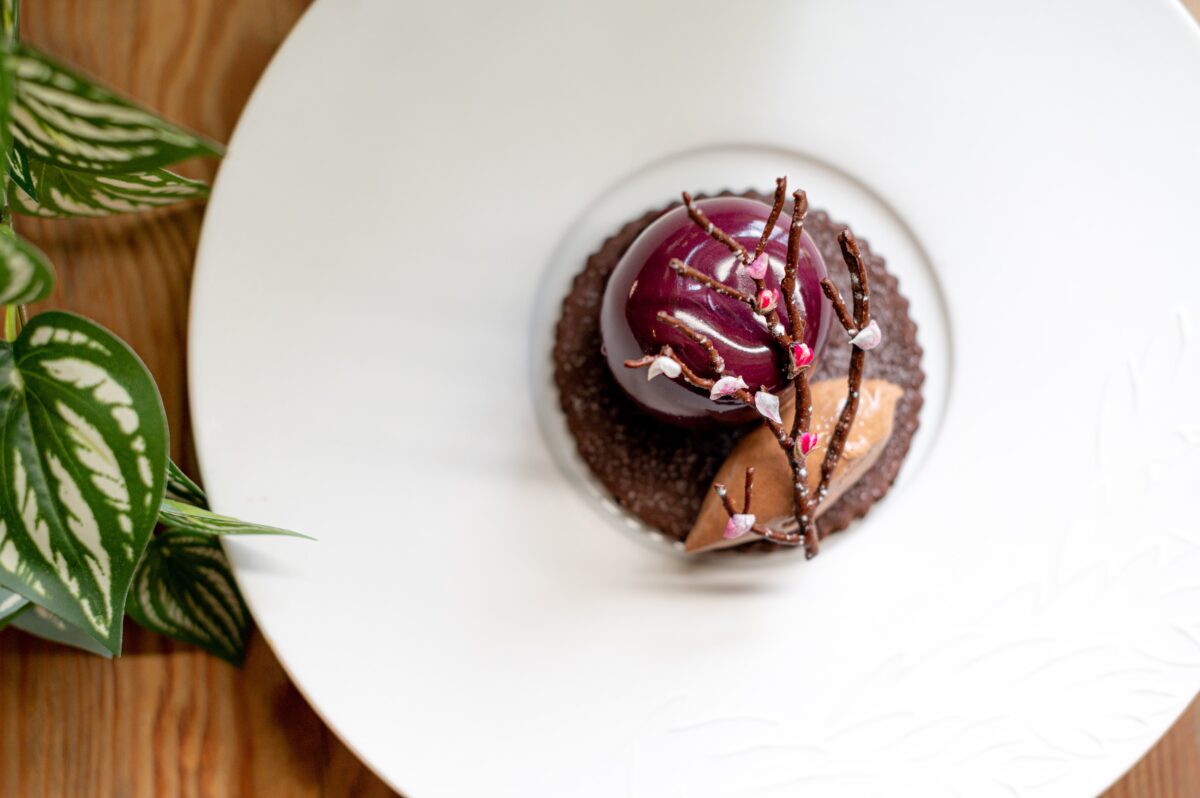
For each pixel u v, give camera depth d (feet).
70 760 1.55
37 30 1.52
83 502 1.22
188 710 1.55
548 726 1.49
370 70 1.48
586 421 1.52
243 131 1.47
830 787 1.49
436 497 1.50
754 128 1.54
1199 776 1.57
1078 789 1.49
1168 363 1.52
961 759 1.50
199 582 1.51
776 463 1.42
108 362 1.21
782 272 1.38
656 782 1.49
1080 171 1.53
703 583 1.51
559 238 1.54
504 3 1.49
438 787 1.48
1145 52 1.51
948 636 1.51
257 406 1.48
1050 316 1.53
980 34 1.51
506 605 1.50
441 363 1.51
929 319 1.55
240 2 1.53
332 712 1.47
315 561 1.48
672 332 1.37
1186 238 1.52
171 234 1.53
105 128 1.16
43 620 1.49
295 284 1.49
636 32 1.51
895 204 1.55
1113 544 1.51
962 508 1.52
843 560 1.51
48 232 1.53
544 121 1.52
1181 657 1.50
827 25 1.51
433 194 1.51
